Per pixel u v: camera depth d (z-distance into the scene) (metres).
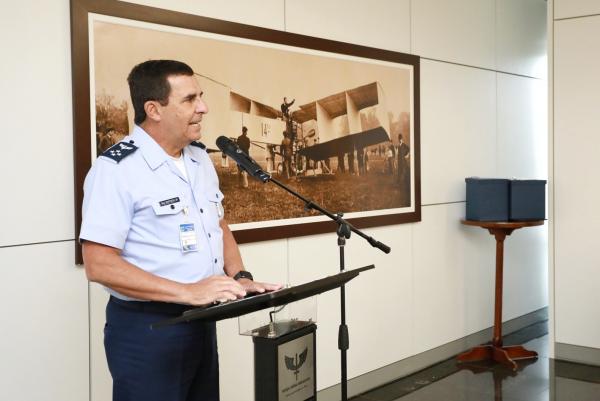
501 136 5.30
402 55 4.30
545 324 5.64
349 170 3.95
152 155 2.04
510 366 4.55
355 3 4.01
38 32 2.57
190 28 3.07
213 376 2.17
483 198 4.50
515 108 5.45
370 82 4.07
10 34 2.49
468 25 4.93
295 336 2.18
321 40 3.74
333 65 3.82
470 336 5.00
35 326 2.58
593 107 4.49
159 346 1.97
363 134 4.04
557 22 4.61
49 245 2.62
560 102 4.61
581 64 4.52
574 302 4.61
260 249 3.46
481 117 5.08
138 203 1.98
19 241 2.53
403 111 4.33
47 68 2.60
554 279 4.68
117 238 1.94
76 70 2.65
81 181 2.68
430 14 4.58
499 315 4.71
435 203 4.67
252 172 2.25
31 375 2.57
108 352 2.04
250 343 3.44
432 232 4.65
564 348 4.67
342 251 2.46
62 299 2.66
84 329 2.73
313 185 3.72
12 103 2.50
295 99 3.60
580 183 4.56
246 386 3.42
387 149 4.21
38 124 2.58
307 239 3.73
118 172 1.96
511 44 5.39
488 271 5.16
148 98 2.03
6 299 2.50
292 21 3.62
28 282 2.56
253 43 3.36
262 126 3.43
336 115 3.85
